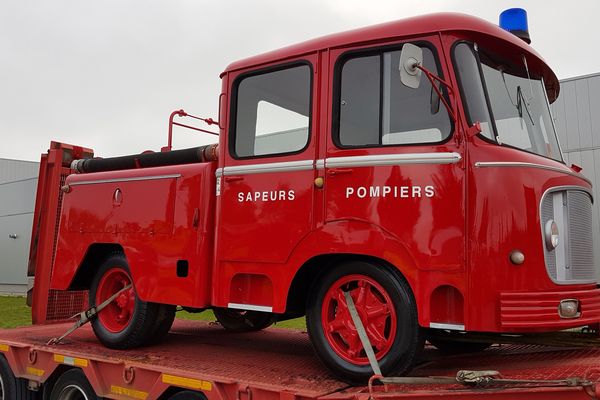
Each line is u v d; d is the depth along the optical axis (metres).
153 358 4.41
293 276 3.70
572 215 3.42
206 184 4.39
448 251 3.20
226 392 3.52
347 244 3.49
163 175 4.67
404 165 3.38
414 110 3.47
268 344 5.19
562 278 3.30
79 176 5.43
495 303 3.12
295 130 3.90
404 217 3.33
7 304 16.53
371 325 3.44
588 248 3.57
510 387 2.81
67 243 5.37
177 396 3.84
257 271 3.89
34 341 5.38
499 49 3.68
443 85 3.39
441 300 3.26
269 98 4.10
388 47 3.61
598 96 12.46
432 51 3.46
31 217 22.28
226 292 4.04
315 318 3.66
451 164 3.27
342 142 3.65
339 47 3.77
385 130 3.53
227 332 6.04
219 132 4.32
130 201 4.88
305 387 3.34
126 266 4.92
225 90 4.34
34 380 4.95
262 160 3.98
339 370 3.49
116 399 4.16
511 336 3.89
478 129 3.27
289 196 3.80
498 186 3.19
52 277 5.45
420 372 3.53
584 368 3.21
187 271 4.38
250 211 3.98
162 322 4.84
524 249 3.15
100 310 5.02
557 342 3.80
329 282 3.62
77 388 4.59
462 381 2.91
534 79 4.07
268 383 3.43
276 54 4.09
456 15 3.49
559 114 12.91
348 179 3.56
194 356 4.52
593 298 3.38
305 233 3.68
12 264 22.64
